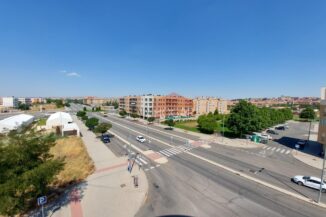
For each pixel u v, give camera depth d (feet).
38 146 45.98
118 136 162.09
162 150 120.16
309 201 60.13
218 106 451.94
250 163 98.32
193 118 328.90
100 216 50.26
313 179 69.67
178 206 55.88
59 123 172.24
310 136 184.44
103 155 106.42
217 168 89.20
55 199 58.80
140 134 174.70
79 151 112.37
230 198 61.21
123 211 52.80
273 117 236.63
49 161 46.60
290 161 104.37
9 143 42.27
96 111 450.71
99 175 77.97
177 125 237.04
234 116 161.58
